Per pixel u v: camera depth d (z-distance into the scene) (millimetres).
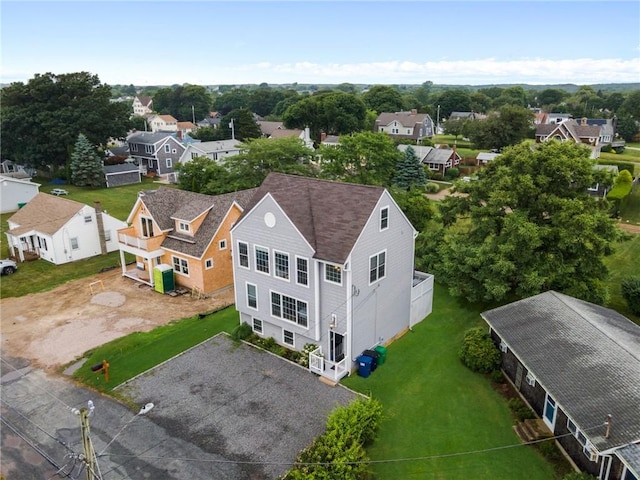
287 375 22188
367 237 21547
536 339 19906
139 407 20141
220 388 21297
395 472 16578
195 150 75688
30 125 69625
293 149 49656
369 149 48250
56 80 72000
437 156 72562
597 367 17109
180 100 167875
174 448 17750
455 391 20938
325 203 23266
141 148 78250
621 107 132625
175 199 35719
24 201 57344
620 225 44344
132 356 24375
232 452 17469
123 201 59031
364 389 21109
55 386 22062
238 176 48750
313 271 21703
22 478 16656
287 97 174500
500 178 27969
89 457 13078
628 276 30875
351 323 21656
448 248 29516
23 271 37312
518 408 19406
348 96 101562
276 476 16344
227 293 32531
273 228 22812
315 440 17453
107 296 32188
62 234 38500
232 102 189625
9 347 25672
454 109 143500
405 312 26094
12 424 19438
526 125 81688
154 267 33844
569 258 26500
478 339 22938
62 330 27469
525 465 16656
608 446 13859
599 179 26938
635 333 20188
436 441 17953
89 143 67875
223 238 32594
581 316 20469
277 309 24125
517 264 26000
